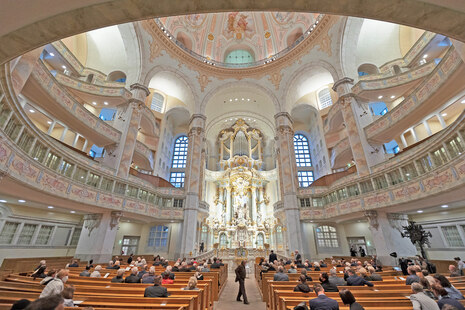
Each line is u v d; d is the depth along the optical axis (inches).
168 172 1067.9
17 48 148.6
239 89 1012.5
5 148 267.1
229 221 1035.3
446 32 152.9
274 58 998.4
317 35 837.2
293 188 768.3
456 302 130.4
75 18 144.0
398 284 238.8
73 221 660.1
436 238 569.3
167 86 978.1
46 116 555.5
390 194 490.0
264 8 158.4
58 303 61.2
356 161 621.3
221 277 384.8
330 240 750.5
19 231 518.3
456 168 343.0
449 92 450.6
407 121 536.7
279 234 977.5
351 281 228.1
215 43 1074.7
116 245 735.7
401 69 776.3
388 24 778.8
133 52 789.2
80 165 478.6
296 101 995.3
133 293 199.5
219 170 1197.7
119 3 142.6
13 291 187.2
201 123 919.0
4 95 250.1
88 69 827.4
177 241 751.1
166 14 154.6
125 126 687.1
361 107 675.4
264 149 1245.7
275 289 217.8
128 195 629.9
